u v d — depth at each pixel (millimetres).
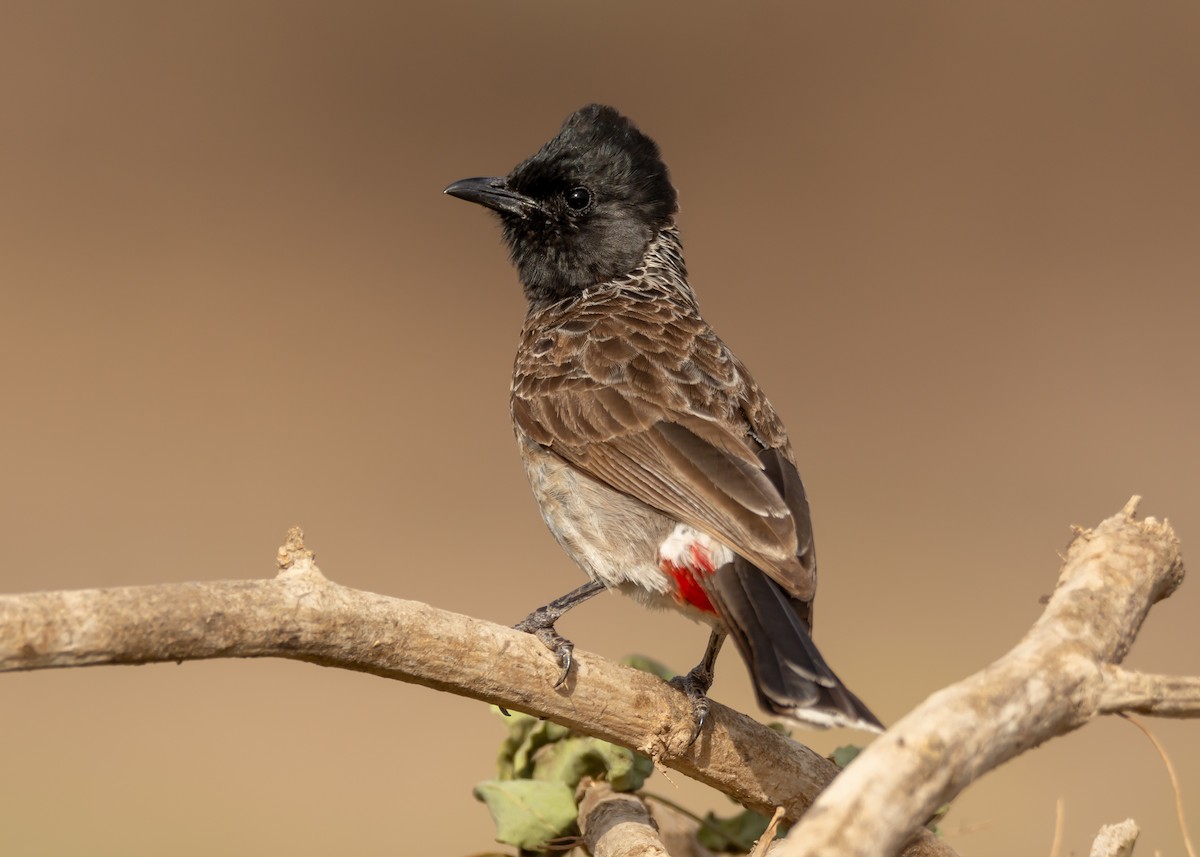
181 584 5199
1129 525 5898
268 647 5391
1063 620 5246
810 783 6980
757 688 6562
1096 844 6074
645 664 8125
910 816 4398
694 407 8570
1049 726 4918
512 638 6309
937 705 4652
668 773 7191
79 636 4875
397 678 6000
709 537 7895
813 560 7645
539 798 7332
